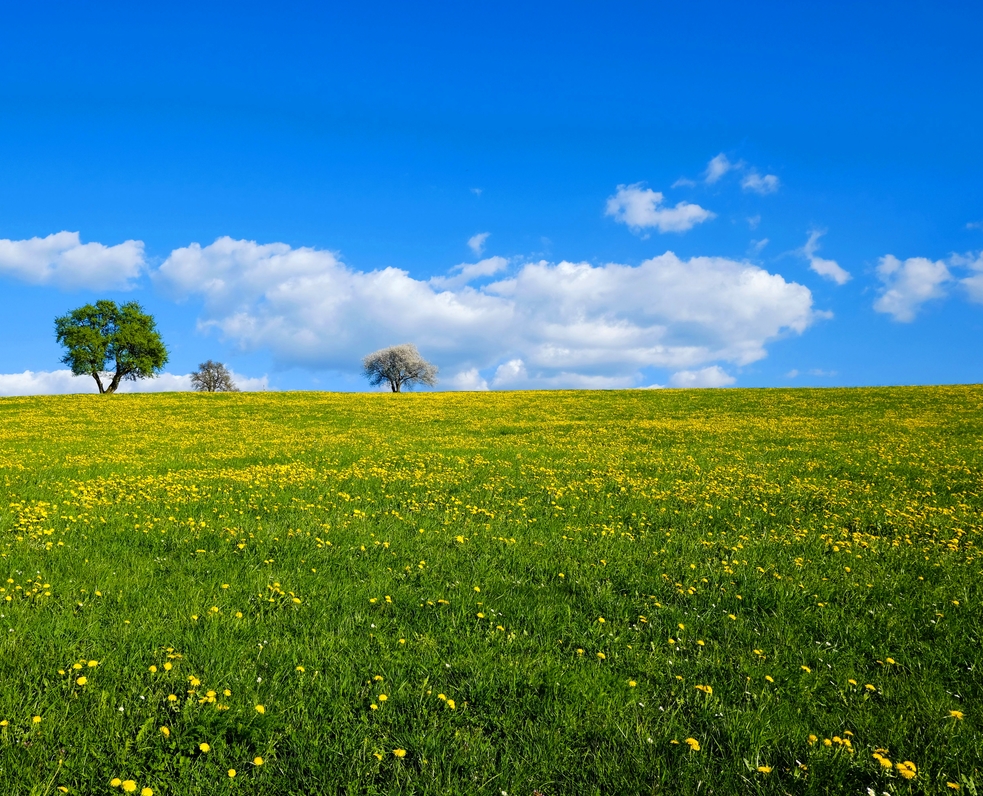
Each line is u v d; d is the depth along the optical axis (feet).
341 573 31.50
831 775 15.90
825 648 23.77
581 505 49.80
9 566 31.22
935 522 43.21
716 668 21.79
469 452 83.15
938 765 16.46
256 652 22.11
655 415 134.21
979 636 24.39
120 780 14.87
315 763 15.92
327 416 140.56
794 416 125.70
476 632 24.75
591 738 17.63
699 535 40.50
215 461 76.48
